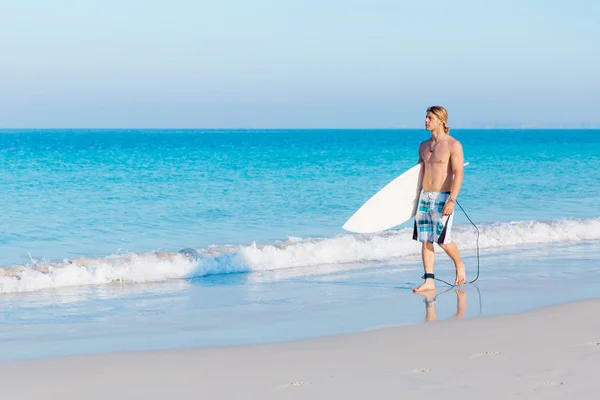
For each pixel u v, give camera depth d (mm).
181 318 6426
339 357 4902
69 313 6738
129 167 31453
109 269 8555
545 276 8547
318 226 13633
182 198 18438
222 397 4109
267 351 5090
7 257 10312
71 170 28984
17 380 4449
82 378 4488
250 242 11680
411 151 54281
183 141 94062
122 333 5828
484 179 25359
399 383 4293
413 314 6449
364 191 20312
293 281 8445
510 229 12047
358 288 7930
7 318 6516
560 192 20656
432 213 7516
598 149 59875
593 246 11258
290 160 39250
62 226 13430
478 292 7520
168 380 4430
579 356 4832
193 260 9086
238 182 23406
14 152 49312
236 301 7254
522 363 4672
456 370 4535
